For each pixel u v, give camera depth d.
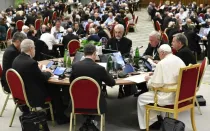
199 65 3.98
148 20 19.36
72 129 4.31
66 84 4.04
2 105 5.26
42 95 4.18
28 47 4.16
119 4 19.70
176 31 8.38
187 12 14.87
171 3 21.53
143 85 5.22
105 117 4.77
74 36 7.94
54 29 9.21
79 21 11.73
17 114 4.89
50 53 7.78
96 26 9.01
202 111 4.98
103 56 4.44
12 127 4.44
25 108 4.76
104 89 5.54
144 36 13.43
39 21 12.38
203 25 10.96
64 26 10.75
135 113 4.93
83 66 3.83
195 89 4.07
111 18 13.11
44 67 4.74
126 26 12.67
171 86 3.93
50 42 7.90
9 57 4.65
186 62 4.82
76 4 23.42
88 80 3.69
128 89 5.60
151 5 19.03
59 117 4.53
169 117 4.02
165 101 3.96
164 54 4.05
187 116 4.77
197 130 4.31
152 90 4.14
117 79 4.16
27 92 4.09
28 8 17.91
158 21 13.02
